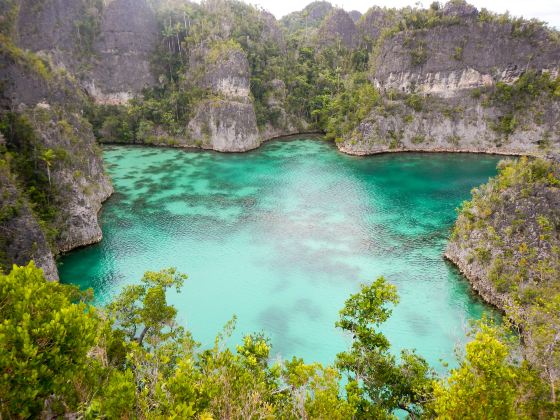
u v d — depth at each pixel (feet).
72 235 176.35
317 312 139.03
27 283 53.31
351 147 344.28
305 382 61.62
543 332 79.77
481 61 345.72
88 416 45.93
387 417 67.41
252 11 440.45
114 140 372.38
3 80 176.65
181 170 295.69
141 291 98.02
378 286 75.92
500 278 138.92
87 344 49.96
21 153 170.09
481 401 51.49
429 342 124.57
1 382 41.68
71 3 371.97
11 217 135.33
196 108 363.97
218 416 51.65
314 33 540.11
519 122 336.08
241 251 178.60
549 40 333.83
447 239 188.44
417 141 352.49
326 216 215.92
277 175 286.05
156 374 60.75
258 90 398.62
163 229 199.21
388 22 487.61
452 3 354.74
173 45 407.23
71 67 370.53
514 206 148.97
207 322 134.00
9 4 255.09
